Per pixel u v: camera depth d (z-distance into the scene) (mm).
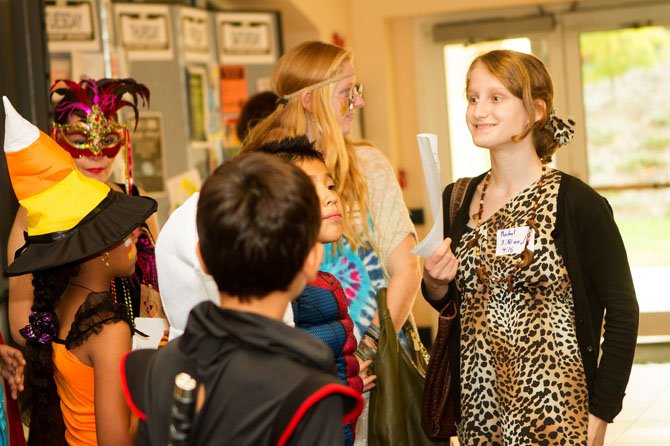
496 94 2316
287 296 1427
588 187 2293
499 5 7742
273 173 1397
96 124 2932
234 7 6723
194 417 1333
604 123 7918
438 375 2434
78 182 2113
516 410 2229
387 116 7859
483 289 2340
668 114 7828
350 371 2213
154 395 1407
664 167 7867
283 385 1307
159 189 5590
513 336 2281
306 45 2725
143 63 5594
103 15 4930
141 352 1529
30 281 2602
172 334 1947
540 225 2273
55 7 4812
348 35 8094
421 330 7906
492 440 2316
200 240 1411
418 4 7793
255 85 6258
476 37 7953
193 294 1885
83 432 2090
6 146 2072
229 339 1358
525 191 2332
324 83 2652
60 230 2062
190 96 5805
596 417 2205
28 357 2125
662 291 7484
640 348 6785
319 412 1297
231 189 1384
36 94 3979
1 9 3963
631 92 7863
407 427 2465
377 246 2590
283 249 1373
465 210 2445
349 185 2586
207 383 1345
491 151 2395
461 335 2387
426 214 8125
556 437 2178
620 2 7809
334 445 1300
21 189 2084
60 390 2137
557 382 2203
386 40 7914
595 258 2238
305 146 2203
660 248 7898
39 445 2197
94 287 2133
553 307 2256
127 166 3100
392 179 2676
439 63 8094
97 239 2057
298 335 1374
